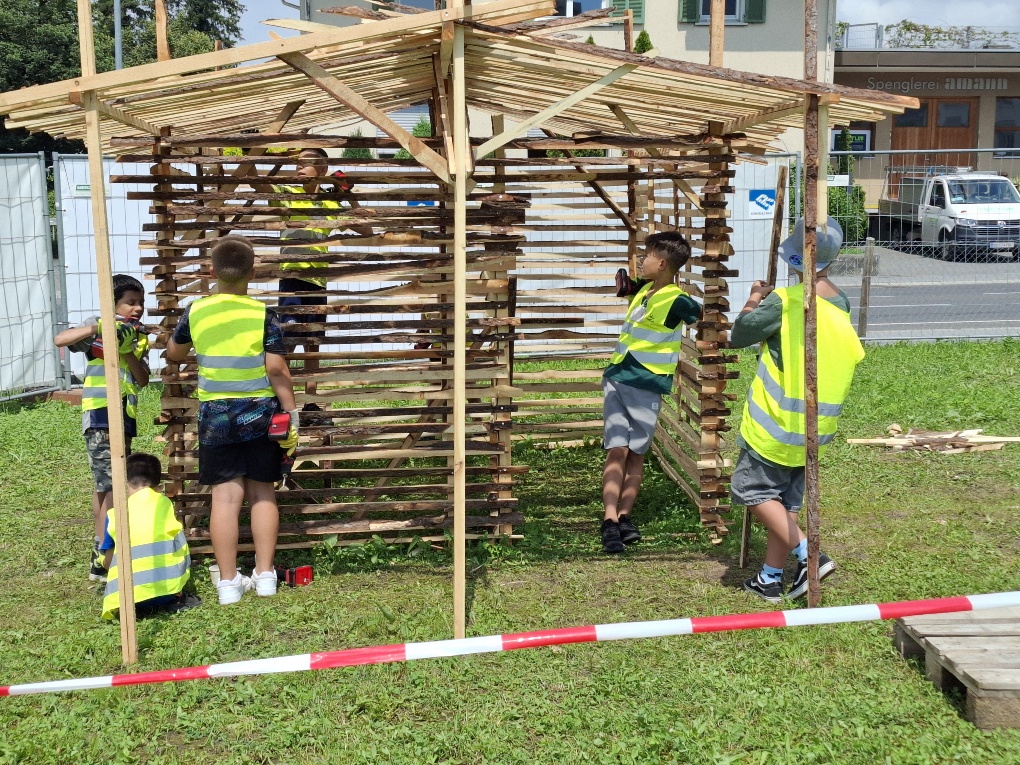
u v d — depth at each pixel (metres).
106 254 4.29
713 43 6.11
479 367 5.86
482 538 6.07
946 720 3.83
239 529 5.84
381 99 6.59
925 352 12.57
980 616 4.37
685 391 7.27
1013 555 5.76
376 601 5.17
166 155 5.39
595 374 8.01
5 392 10.67
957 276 15.21
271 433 5.14
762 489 5.09
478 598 5.20
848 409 9.43
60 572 5.79
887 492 7.04
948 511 6.59
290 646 4.64
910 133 29.64
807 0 4.52
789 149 22.84
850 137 28.44
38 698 4.15
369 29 4.13
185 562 5.18
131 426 5.54
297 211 5.42
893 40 29.58
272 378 5.21
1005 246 15.00
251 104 5.68
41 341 10.89
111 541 5.14
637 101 5.74
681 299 5.86
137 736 3.88
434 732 3.82
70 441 8.82
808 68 4.55
